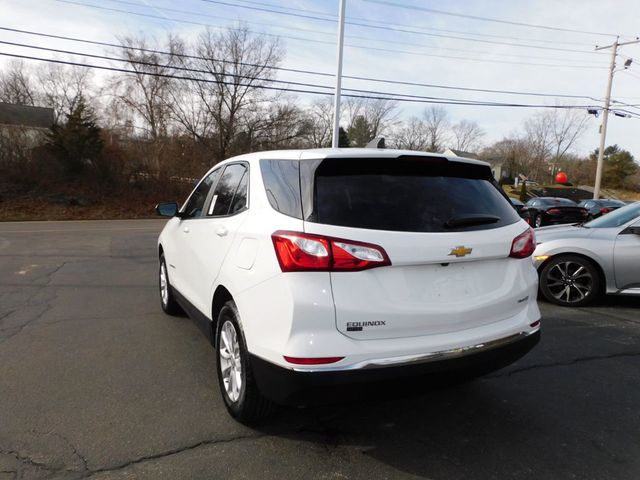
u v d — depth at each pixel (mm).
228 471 2543
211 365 4031
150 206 26859
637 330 5094
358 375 2418
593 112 32781
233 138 35125
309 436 2916
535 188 48281
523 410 3291
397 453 2744
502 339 2818
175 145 31766
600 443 2871
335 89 21734
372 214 2572
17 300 6195
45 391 3488
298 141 39125
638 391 3607
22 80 39875
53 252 10672
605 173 78250
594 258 5891
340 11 21203
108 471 2525
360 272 2453
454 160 2984
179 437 2875
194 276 3998
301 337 2408
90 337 4715
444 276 2662
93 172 27391
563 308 6000
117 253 10578
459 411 3268
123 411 3195
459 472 2566
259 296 2635
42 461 2604
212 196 3979
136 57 33188
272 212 2764
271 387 2559
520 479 2506
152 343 4555
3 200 23766
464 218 2752
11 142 25828
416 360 2518
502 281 2900
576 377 3857
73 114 27328
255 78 33812
